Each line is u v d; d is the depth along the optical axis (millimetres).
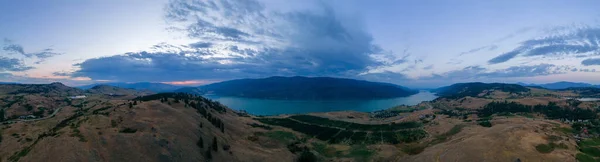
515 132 139000
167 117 168875
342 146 196875
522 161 108625
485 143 132375
